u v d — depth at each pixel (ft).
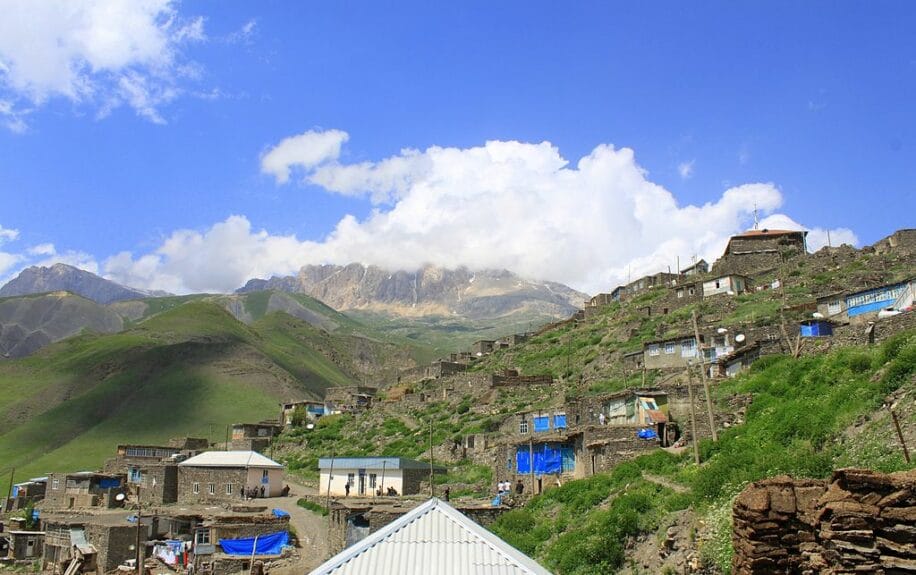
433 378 422.41
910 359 110.11
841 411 115.65
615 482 147.74
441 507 73.87
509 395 314.96
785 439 118.83
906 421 97.81
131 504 290.56
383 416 367.25
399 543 68.80
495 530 150.82
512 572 65.57
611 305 419.74
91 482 306.14
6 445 511.81
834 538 60.18
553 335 411.75
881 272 274.16
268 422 444.55
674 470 137.59
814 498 64.23
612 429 169.99
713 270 360.48
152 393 610.65
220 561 183.62
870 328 163.12
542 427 233.55
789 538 63.52
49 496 320.70
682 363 247.70
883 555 57.93
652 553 110.01
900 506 58.23
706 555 94.02
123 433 526.16
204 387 628.28
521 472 190.90
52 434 533.55
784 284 303.89
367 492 231.50
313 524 212.43
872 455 94.89
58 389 640.99
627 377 258.98
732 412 159.02
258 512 220.23
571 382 300.40
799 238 362.94
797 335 194.49
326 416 413.18
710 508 105.50
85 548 220.02
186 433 522.88
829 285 276.00
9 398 632.79
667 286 398.83
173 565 199.21
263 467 273.54
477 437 254.88
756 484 67.00
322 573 65.41
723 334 234.58
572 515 142.00
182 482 283.18
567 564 116.57
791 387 154.61
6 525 273.33
